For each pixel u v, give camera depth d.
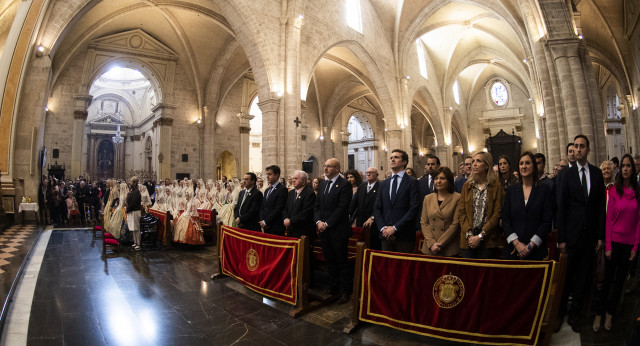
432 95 27.53
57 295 4.95
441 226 4.02
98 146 33.12
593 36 17.59
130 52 19.73
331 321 4.12
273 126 13.54
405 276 3.62
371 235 5.29
